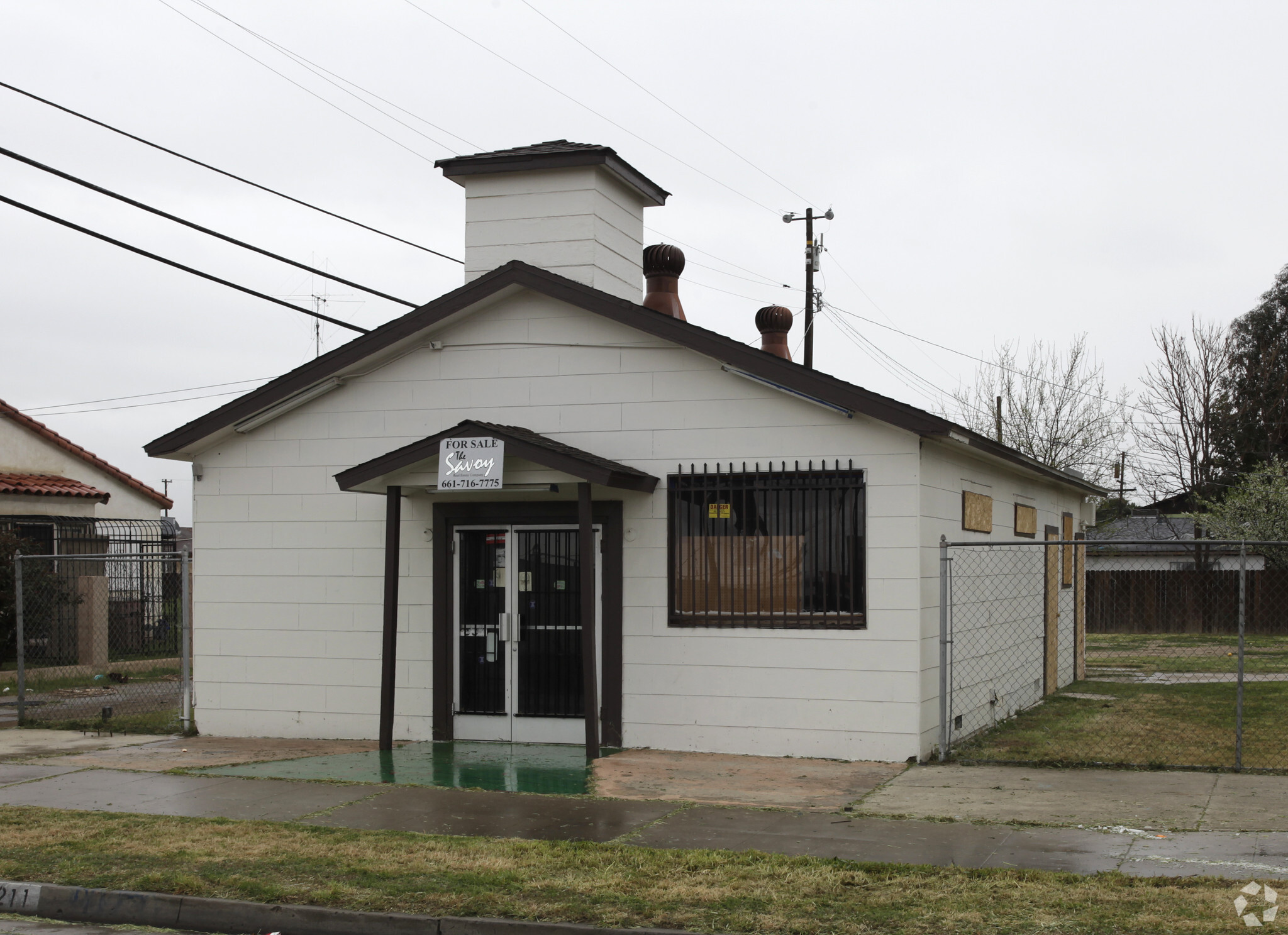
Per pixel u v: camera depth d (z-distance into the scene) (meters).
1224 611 31.25
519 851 7.99
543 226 13.60
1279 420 40.03
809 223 32.44
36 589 21.53
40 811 9.43
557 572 12.60
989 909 6.54
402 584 13.05
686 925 6.46
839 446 11.65
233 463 13.75
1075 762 11.02
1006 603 15.05
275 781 10.66
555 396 12.62
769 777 10.62
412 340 13.08
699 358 12.16
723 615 11.96
